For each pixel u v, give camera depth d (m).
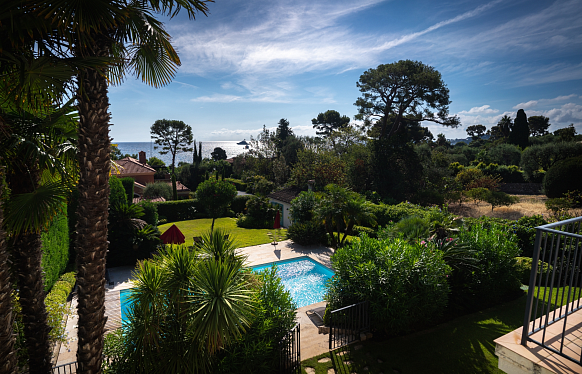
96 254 4.82
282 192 30.86
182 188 40.81
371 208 19.22
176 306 5.76
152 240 15.66
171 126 69.81
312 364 6.64
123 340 5.87
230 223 27.94
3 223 5.01
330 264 15.56
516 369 3.26
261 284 6.60
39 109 5.19
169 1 5.16
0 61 4.29
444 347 6.97
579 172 25.02
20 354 6.42
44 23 3.92
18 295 6.45
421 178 32.44
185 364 5.35
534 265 3.26
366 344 7.31
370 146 32.78
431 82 31.92
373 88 35.88
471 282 8.84
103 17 4.01
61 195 5.48
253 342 5.78
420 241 9.41
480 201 29.48
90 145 4.61
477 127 89.50
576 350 3.19
